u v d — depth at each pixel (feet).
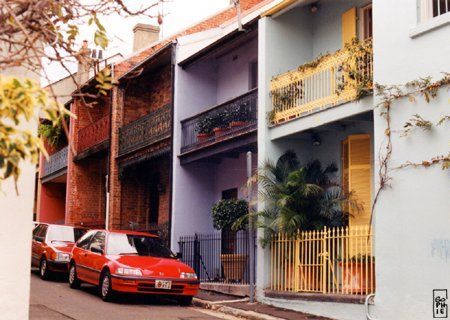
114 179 71.00
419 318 31.81
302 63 49.11
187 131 59.93
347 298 36.22
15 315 16.12
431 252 31.58
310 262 40.57
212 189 61.72
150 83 73.67
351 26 45.32
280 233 43.37
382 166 34.88
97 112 85.66
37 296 45.01
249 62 57.88
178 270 43.52
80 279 48.85
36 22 14.79
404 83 34.24
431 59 32.94
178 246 58.80
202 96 62.23
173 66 61.36
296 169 45.60
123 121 72.28
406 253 32.96
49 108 11.05
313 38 49.98
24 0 14.35
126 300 44.78
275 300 42.32
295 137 47.34
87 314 37.50
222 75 62.39
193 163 60.90
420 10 34.30
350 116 39.27
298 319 37.22
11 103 10.53
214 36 63.36
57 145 95.61
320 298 38.27
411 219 32.89
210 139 55.21
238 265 50.78
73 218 83.30
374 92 36.17
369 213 41.68
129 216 71.20
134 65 71.26
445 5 34.19
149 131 65.21
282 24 48.98
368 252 37.04
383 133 35.17
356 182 42.63
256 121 49.47
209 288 50.06
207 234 60.29
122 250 45.75
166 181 67.62
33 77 16.94
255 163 54.85
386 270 33.99
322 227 41.32
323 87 42.78
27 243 16.46
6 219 16.22
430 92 32.65
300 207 42.57
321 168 46.62
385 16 36.01
